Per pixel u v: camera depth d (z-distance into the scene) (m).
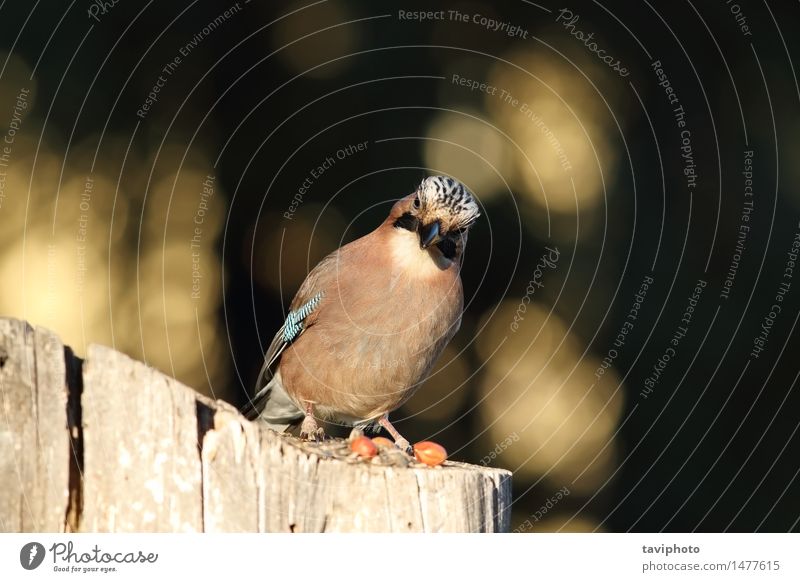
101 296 11.73
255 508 4.60
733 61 12.16
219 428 4.65
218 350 11.83
